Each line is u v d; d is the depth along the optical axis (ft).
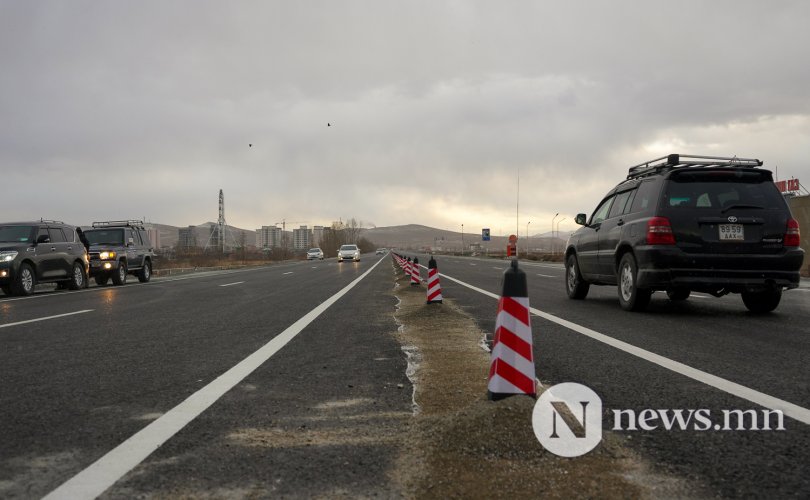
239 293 42.34
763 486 7.87
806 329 21.13
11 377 14.82
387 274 71.87
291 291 43.42
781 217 23.98
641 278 24.85
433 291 29.63
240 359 16.78
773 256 23.70
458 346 18.06
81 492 7.89
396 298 35.81
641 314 25.59
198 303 34.58
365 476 8.23
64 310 31.86
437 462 8.58
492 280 53.11
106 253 57.11
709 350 17.10
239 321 25.45
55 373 15.24
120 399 12.57
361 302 33.32
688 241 23.86
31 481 8.27
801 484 7.94
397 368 15.19
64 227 52.90
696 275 23.76
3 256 43.34
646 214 25.09
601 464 8.50
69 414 11.50
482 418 9.74
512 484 7.82
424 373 14.43
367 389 13.06
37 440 9.98
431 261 29.81
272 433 10.15
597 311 26.86
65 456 9.23
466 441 9.15
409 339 19.66
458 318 24.52
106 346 19.33
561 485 7.80
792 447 9.30
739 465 8.58
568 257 34.22
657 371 14.38
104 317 27.94
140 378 14.53
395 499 7.51
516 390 10.59
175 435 10.14
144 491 7.90
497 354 10.70
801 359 15.78
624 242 26.58
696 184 24.56
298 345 18.95
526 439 9.18
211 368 15.61
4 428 10.66
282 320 25.50
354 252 156.15
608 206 30.91
